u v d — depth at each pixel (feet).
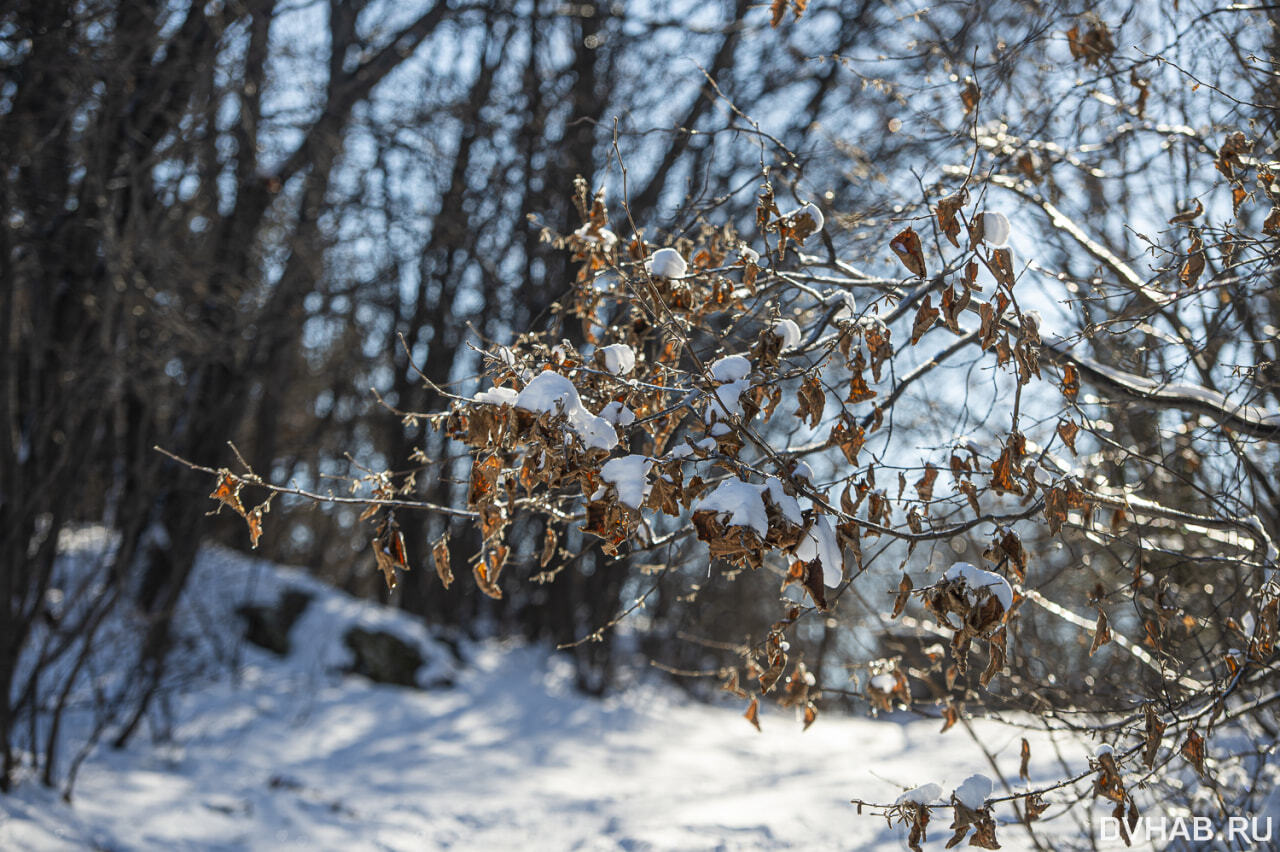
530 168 45.96
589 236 13.50
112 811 21.35
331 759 29.68
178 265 28.19
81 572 29.22
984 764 23.13
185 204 29.25
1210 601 13.98
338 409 67.31
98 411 23.08
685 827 21.66
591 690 39.83
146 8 24.08
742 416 9.71
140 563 32.48
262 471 45.09
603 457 9.13
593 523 9.00
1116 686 14.25
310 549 74.54
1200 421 14.87
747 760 31.63
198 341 26.99
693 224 14.56
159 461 26.18
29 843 18.57
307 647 37.63
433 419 10.19
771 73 38.99
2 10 22.25
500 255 49.57
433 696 37.88
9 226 21.91
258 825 22.44
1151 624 12.25
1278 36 14.67
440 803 25.86
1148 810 16.56
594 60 44.50
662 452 11.05
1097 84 16.26
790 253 15.28
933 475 10.79
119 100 24.31
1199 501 15.24
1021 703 15.06
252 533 10.71
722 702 43.78
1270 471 16.05
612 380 10.42
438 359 52.19
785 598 11.50
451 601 50.19
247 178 34.58
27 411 23.91
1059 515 9.65
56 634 23.82
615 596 41.47
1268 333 13.10
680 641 46.73
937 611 9.43
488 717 35.50
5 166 22.30
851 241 15.88
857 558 9.44
